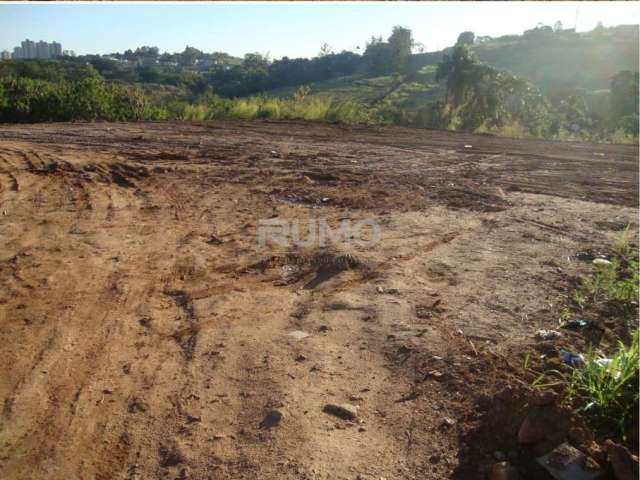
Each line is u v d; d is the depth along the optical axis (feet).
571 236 23.30
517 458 10.50
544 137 62.69
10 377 13.60
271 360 14.08
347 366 13.75
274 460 10.75
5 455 11.12
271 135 52.80
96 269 20.10
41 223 25.12
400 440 11.22
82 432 11.74
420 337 14.80
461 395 12.35
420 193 30.60
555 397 11.07
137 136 49.75
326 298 17.57
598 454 10.09
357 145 47.32
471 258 20.67
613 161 41.11
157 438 11.54
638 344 12.53
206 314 16.71
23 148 42.24
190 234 23.94
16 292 18.13
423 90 178.40
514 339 14.66
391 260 20.49
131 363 14.19
